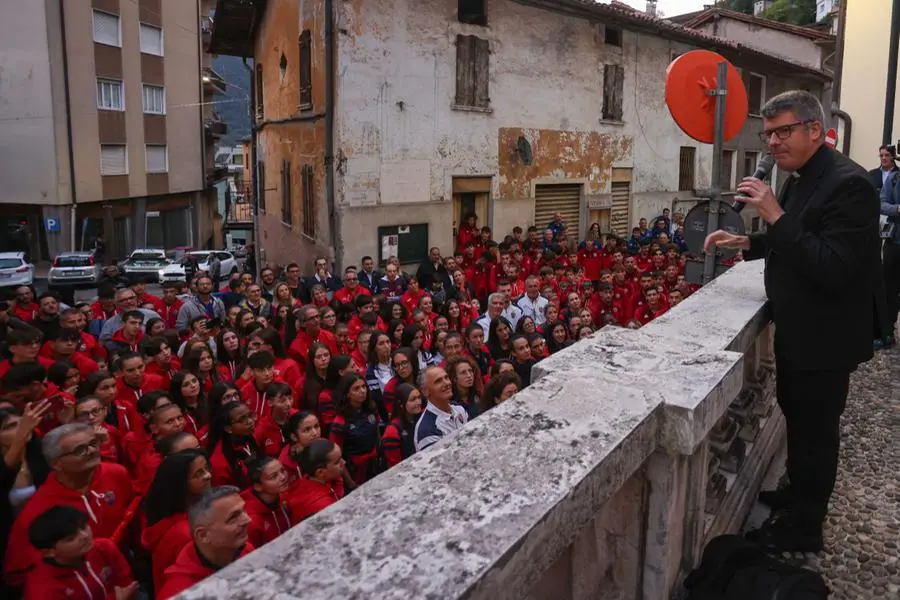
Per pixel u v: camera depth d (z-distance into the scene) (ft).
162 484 13.11
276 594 3.72
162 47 116.16
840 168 8.21
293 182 56.75
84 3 98.94
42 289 87.71
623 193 65.82
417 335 27.22
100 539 12.55
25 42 94.22
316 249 49.37
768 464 11.71
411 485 4.86
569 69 57.47
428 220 48.65
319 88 46.62
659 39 66.28
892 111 27.99
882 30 32.30
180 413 17.61
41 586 11.33
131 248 114.01
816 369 8.70
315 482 15.07
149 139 114.52
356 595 3.71
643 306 37.24
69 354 24.18
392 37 45.19
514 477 4.95
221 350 26.76
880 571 8.86
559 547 4.72
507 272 40.11
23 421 14.24
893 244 19.39
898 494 10.98
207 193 140.26
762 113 8.79
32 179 96.94
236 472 17.38
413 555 4.05
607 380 6.98
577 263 46.57
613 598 7.00
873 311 9.09
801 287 8.69
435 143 48.44
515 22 52.54
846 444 13.02
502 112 52.65
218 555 10.20
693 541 7.60
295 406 23.49
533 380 7.79
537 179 56.18
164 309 34.50
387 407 22.82
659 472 6.58
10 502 14.12
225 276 97.81
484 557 4.03
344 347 27.91
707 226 15.10
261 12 65.62
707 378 7.01
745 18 96.68
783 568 7.23
